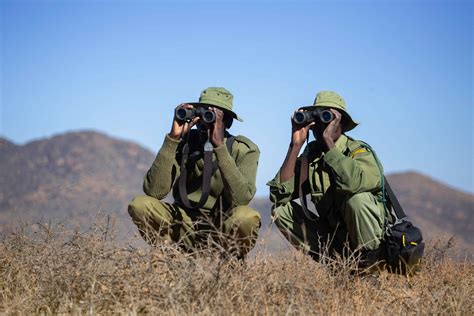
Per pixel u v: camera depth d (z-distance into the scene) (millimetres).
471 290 8938
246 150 9281
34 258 8469
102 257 8023
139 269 7879
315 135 9477
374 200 9055
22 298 7961
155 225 9047
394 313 8117
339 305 7930
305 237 9352
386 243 8938
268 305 7637
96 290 7879
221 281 7609
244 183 8906
